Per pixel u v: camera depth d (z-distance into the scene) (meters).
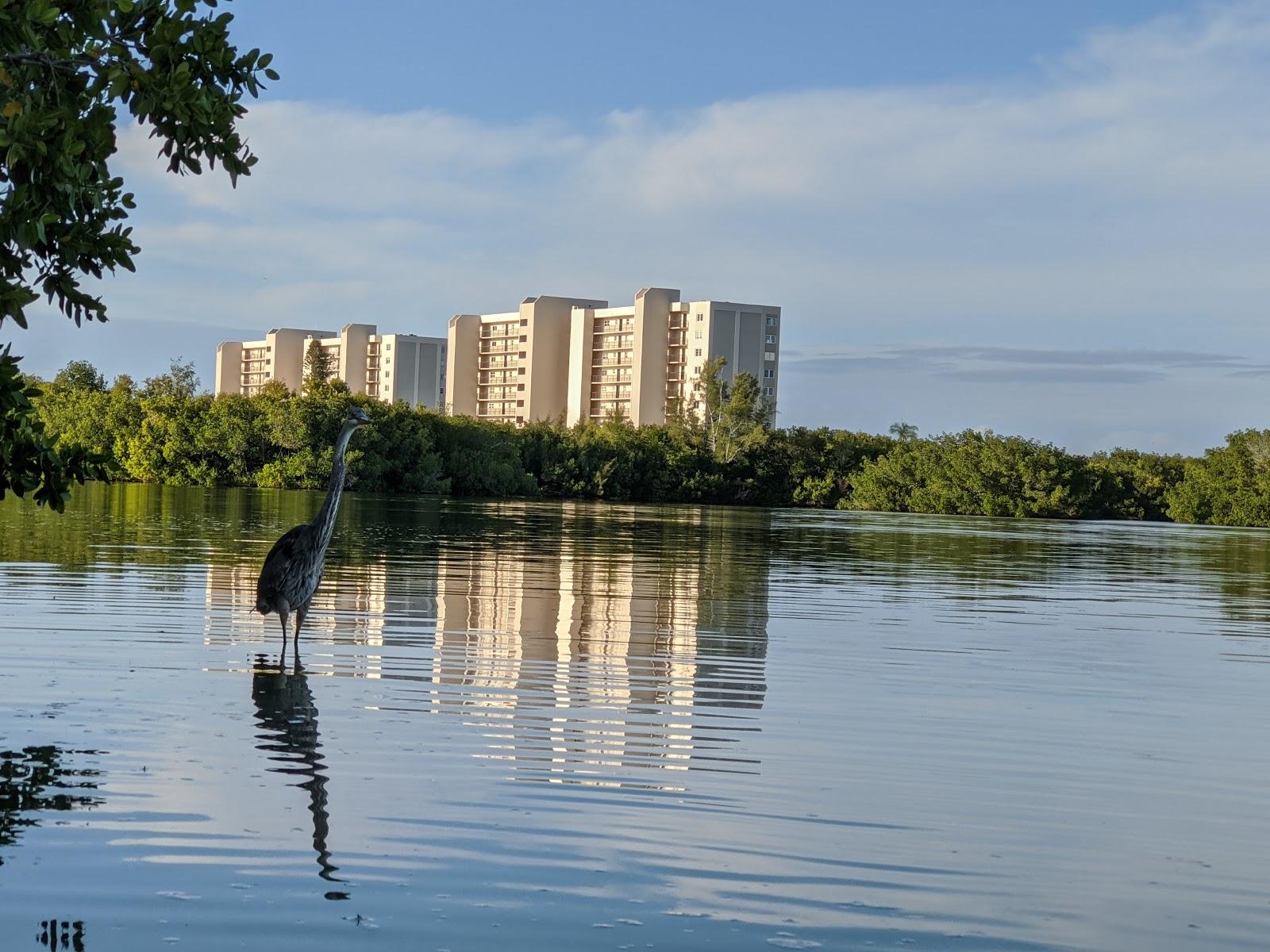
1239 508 76.62
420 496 69.62
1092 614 16.23
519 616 13.70
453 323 135.25
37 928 4.32
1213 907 4.98
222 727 7.42
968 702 9.30
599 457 86.50
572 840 5.49
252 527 27.70
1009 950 4.46
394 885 4.83
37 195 4.77
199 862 5.01
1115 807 6.46
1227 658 12.25
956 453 83.19
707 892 4.93
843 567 23.36
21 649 9.89
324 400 74.81
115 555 18.73
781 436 94.75
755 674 10.25
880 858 5.45
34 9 4.36
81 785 6.03
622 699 8.95
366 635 11.61
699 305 116.56
